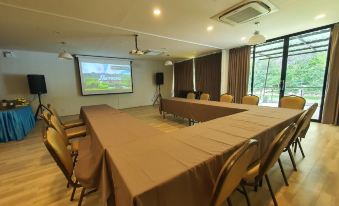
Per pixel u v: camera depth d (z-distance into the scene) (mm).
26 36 3756
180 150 1156
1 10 2480
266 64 5258
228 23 3090
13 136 3531
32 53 5422
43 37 3863
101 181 1207
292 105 3018
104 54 6293
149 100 8430
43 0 2244
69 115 6164
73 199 1719
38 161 2602
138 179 812
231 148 1176
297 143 2518
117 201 970
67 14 2699
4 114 3418
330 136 3115
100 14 2725
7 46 4633
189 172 897
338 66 3566
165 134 1521
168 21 3061
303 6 2564
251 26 3422
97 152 1514
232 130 1585
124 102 7621
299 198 1611
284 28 3619
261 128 1634
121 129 1818
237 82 5535
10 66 5133
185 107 4203
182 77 8281
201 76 6996
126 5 2439
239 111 2855
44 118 2039
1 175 2217
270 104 5355
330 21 3248
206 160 1000
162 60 8258
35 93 5141
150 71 8312
